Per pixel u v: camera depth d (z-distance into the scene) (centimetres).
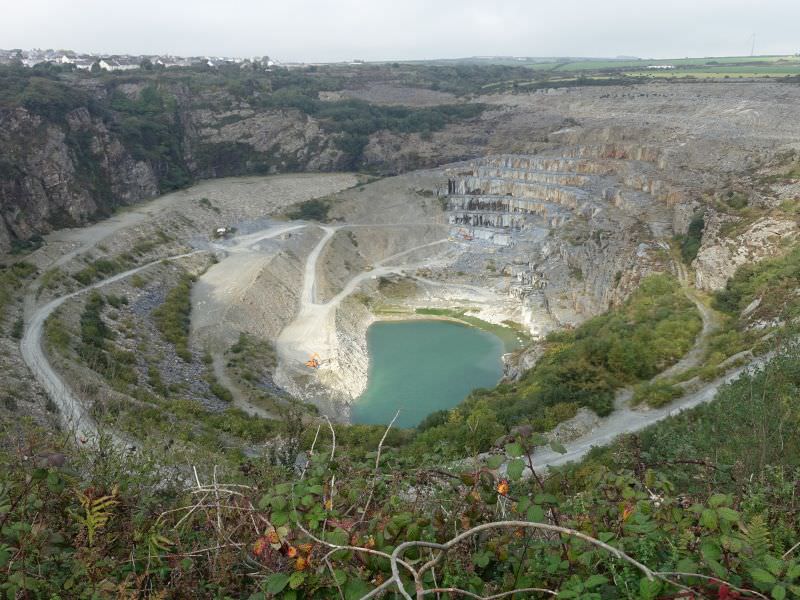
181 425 4272
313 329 8438
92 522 794
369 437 4562
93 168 11062
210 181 14450
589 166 12294
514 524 630
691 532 724
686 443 2188
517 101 18175
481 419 3641
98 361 5653
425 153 15725
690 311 5422
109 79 15212
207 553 814
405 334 8931
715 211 6794
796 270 5003
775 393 2167
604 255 8238
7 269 7306
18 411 4231
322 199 12988
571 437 3816
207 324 7619
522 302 9431
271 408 6003
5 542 797
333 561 701
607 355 4666
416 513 831
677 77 18912
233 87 16225
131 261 8950
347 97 19050
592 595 590
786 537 842
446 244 12112
